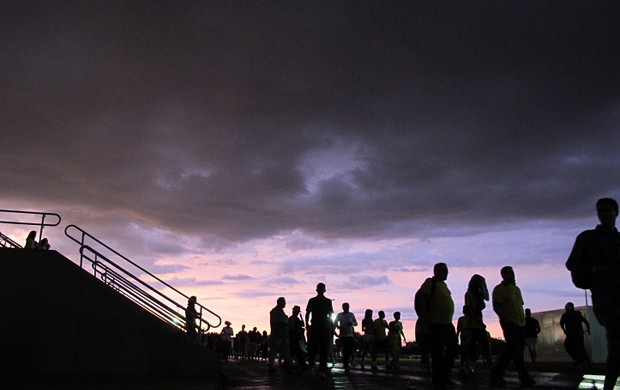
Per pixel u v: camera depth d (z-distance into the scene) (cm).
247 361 2798
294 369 1579
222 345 2808
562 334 2189
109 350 1108
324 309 1150
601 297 523
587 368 1509
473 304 1241
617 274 519
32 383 905
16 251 1131
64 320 1113
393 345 1650
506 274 938
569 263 557
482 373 1360
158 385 899
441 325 858
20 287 1120
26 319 1109
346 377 1233
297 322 1589
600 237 542
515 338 916
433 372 865
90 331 1112
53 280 1127
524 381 907
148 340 1116
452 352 860
